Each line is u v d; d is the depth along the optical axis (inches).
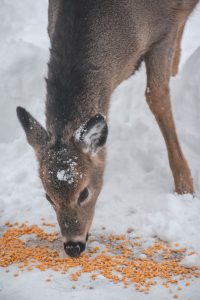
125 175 512.7
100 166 434.9
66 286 389.4
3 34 725.3
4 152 566.6
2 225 470.9
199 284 384.2
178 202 473.7
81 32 456.4
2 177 535.8
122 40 477.4
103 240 441.4
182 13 512.7
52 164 409.1
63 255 425.1
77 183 409.7
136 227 452.1
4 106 607.8
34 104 605.6
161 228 441.4
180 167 488.1
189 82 569.6
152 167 520.4
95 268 405.1
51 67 451.5
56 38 461.1
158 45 504.7
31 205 492.4
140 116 557.0
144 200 483.5
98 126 408.8
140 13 483.5
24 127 428.1
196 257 403.9
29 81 612.4
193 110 554.6
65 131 420.8
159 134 541.0
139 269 401.7
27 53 622.2
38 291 385.7
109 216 468.8
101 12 466.0
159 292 378.0
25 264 413.7
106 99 468.8
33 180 519.2
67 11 463.8
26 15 759.1
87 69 448.8
